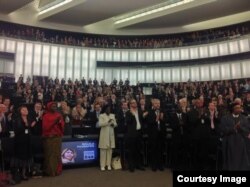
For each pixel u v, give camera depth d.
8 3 18.05
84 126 8.25
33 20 21.52
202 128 6.79
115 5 18.39
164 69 22.72
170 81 22.45
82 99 11.28
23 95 12.19
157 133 7.27
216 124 6.79
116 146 7.82
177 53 22.56
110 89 15.71
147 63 23.02
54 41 22.39
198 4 17.45
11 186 5.54
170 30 22.95
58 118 6.73
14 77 18.66
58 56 22.42
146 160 7.82
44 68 21.83
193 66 21.66
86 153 7.56
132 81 23.28
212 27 21.25
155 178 6.32
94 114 8.73
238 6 17.78
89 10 19.33
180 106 7.66
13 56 20.64
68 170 7.19
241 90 13.19
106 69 23.47
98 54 23.52
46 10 20.83
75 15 20.39
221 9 18.28
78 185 5.63
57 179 6.17
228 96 10.82
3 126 6.44
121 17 23.05
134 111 7.54
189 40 22.50
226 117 5.97
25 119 6.30
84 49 23.27
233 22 20.17
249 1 16.98
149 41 23.58
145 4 18.25
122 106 8.26
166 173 6.88
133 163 7.20
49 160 6.50
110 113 7.52
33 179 6.16
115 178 6.29
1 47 20.25
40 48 21.81
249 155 5.91
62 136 7.11
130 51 23.66
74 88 15.80
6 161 6.28
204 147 6.73
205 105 8.12
